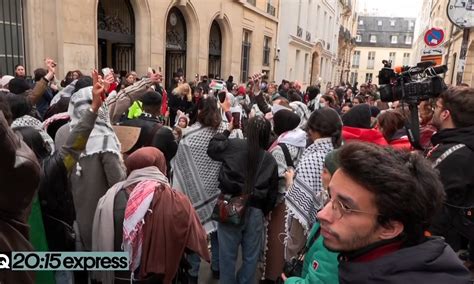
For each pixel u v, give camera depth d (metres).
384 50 68.12
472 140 1.89
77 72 6.00
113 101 3.36
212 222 3.15
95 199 2.41
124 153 2.96
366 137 2.74
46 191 1.96
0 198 1.11
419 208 0.87
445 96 2.08
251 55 17.42
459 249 2.18
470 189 1.87
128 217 1.96
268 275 3.12
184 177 3.14
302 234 2.43
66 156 2.01
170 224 1.99
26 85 3.96
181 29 12.83
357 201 0.91
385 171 0.88
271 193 2.77
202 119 3.13
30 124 2.43
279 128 3.17
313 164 2.39
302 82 24.62
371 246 0.93
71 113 2.56
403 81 2.45
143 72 10.30
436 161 1.95
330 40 32.16
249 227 2.73
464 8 5.47
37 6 7.29
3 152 1.04
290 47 21.31
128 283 2.08
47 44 7.57
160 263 1.99
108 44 10.95
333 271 1.23
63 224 2.08
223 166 2.74
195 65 12.97
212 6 13.50
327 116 2.45
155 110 3.36
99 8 9.75
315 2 25.44
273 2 19.41
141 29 10.18
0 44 6.75
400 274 0.86
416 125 2.45
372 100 8.63
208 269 3.54
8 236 1.15
